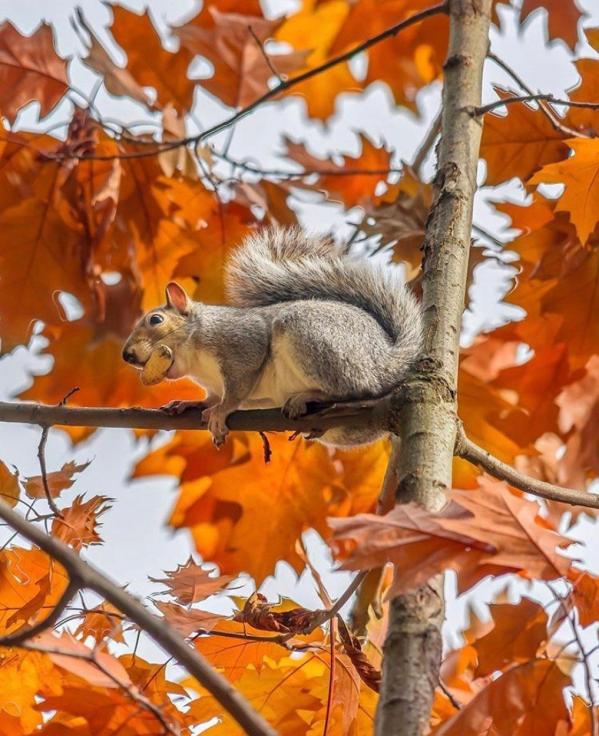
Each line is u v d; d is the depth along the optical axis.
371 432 9.41
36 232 11.01
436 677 6.53
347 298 10.34
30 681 8.26
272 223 11.71
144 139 11.22
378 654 9.47
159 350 10.19
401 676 6.46
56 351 11.47
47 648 6.23
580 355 10.86
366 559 6.22
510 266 11.45
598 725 7.18
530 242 10.93
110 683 6.91
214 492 11.71
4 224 10.95
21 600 8.70
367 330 9.69
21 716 8.25
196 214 11.55
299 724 8.77
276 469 11.68
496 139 10.67
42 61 10.88
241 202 11.66
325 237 11.11
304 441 11.63
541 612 7.26
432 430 7.74
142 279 11.61
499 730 6.86
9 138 10.84
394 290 10.18
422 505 7.14
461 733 6.79
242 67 12.02
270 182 11.84
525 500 6.64
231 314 10.21
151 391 11.62
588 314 10.80
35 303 11.08
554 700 6.92
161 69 11.86
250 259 10.80
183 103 11.82
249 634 8.66
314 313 9.72
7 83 10.82
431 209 9.01
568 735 7.59
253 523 11.61
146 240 11.53
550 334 11.22
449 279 8.55
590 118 10.51
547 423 11.23
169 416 9.25
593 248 10.71
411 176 11.96
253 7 12.78
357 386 9.41
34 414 8.86
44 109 10.86
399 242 11.70
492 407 11.30
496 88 10.64
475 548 6.35
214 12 12.11
